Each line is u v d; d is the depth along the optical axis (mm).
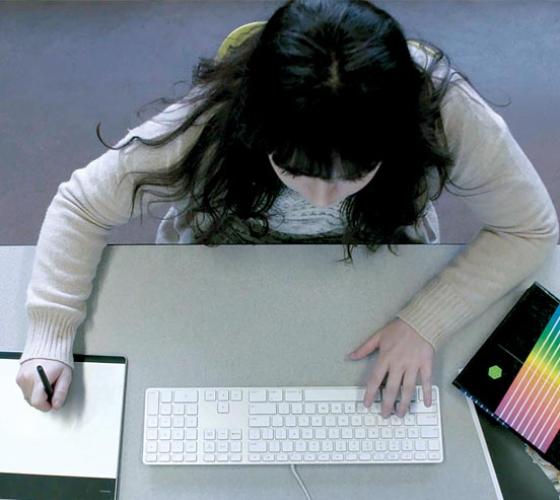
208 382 946
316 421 927
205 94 794
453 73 828
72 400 927
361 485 908
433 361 967
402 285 997
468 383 943
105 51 1906
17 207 1762
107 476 897
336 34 618
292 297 986
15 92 1865
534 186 936
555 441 915
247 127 692
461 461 919
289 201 953
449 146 861
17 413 917
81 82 1876
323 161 667
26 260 1008
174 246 1004
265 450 915
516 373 946
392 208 867
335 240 1112
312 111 619
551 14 1950
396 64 629
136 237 1710
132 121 1834
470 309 960
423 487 907
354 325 977
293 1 657
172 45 1911
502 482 908
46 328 930
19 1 1948
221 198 888
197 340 964
